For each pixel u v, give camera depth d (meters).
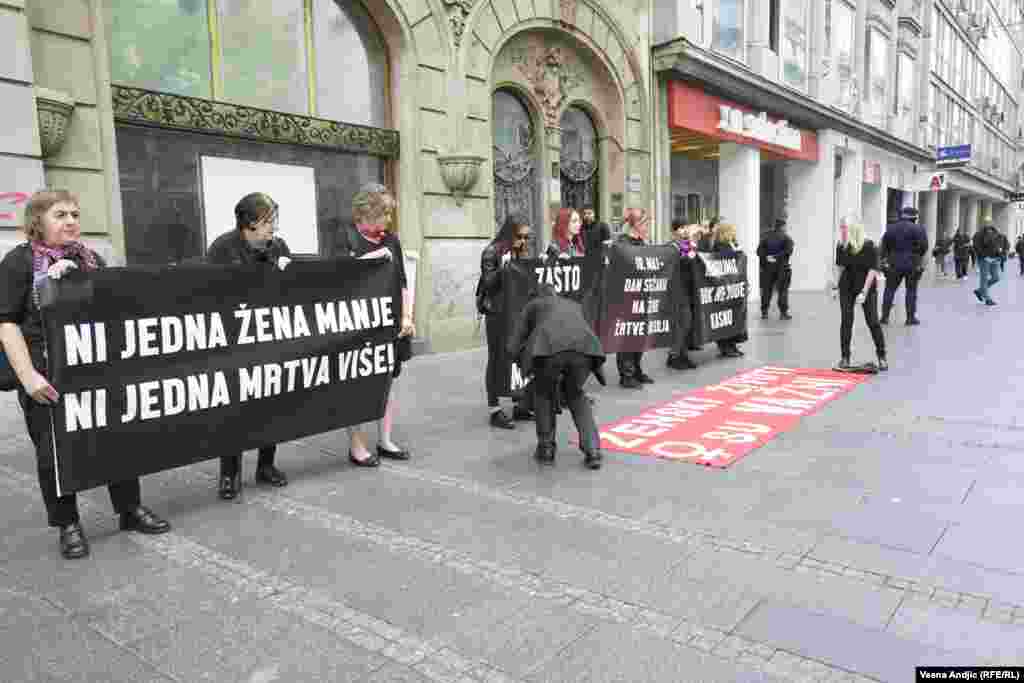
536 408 4.66
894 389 6.51
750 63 16.08
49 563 3.25
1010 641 2.45
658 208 13.73
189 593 2.94
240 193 7.58
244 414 3.97
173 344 3.65
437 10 9.08
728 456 4.66
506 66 10.47
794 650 2.43
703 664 2.36
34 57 5.66
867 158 23.55
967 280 23.67
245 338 3.96
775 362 8.27
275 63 7.87
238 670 2.38
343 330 4.41
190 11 7.11
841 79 21.17
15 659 2.46
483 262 5.58
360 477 4.42
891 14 24.47
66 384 3.25
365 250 4.62
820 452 4.71
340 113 8.55
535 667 2.37
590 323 6.49
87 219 6.04
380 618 2.70
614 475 4.36
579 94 11.95
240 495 4.12
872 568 3.02
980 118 38.31
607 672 2.33
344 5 8.52
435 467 4.60
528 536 3.45
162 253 6.93
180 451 3.71
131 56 6.67
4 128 5.30
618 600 2.80
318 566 3.16
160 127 6.82
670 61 13.09
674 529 3.50
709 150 17.86
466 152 9.26
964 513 3.58
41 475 3.28
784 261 12.40
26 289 3.17
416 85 8.95
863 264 7.34
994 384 6.52
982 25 36.38
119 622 2.71
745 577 2.97
